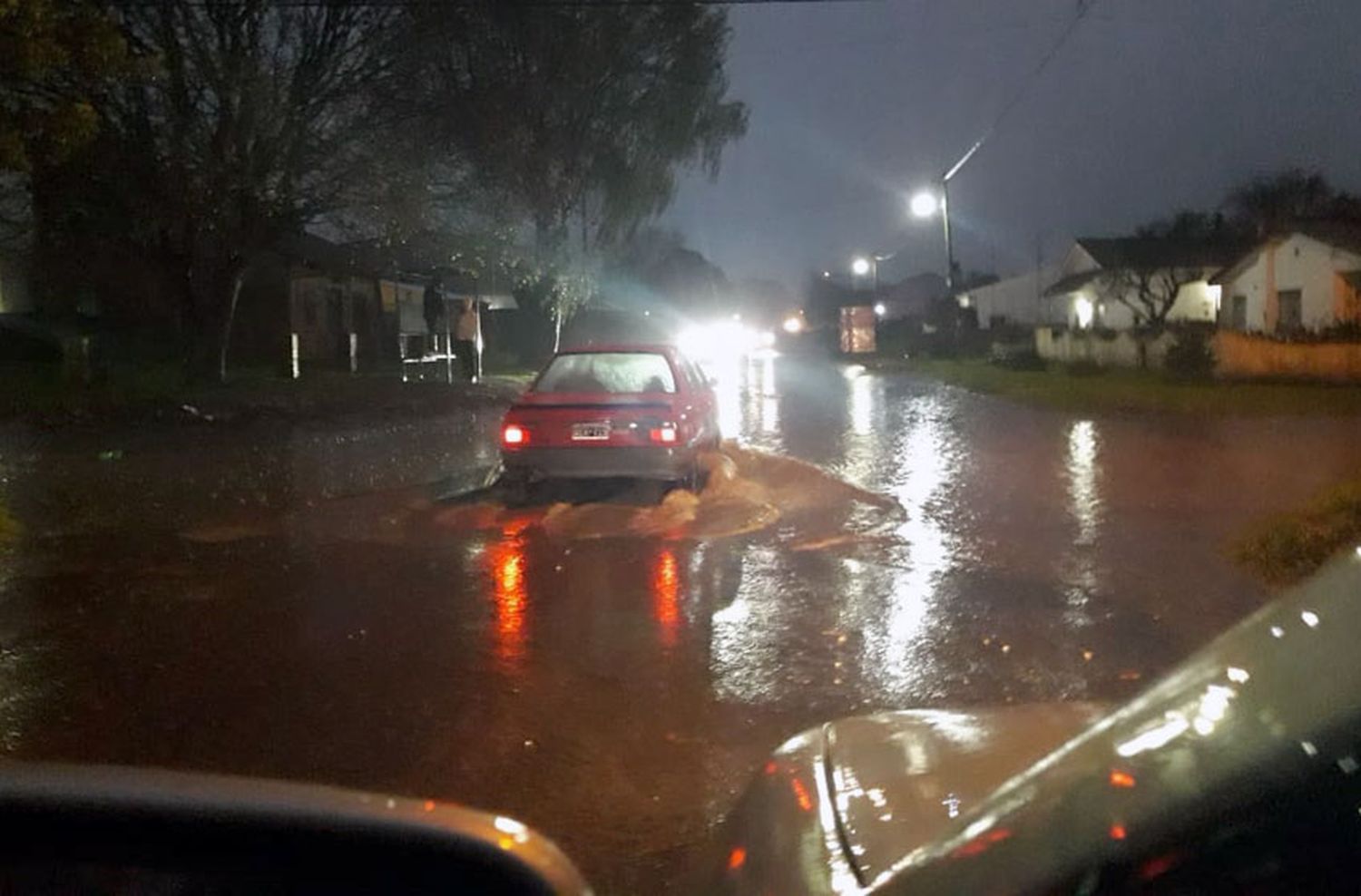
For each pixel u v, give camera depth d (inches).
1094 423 923.4
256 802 114.3
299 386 1117.7
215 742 271.9
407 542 483.2
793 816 135.7
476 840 111.0
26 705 295.3
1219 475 627.8
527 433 539.2
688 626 358.3
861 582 410.0
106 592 402.9
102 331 1352.1
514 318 1724.9
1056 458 712.4
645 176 1386.6
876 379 1590.8
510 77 1112.8
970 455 731.4
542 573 427.5
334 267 1437.0
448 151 1041.5
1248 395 1130.0
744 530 500.7
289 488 614.2
